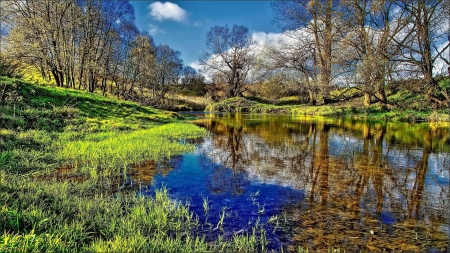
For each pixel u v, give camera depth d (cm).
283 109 3772
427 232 387
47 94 1495
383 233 384
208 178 642
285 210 461
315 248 347
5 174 570
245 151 976
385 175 662
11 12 2020
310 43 3130
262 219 428
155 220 403
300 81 3681
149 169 710
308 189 566
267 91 4894
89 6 2514
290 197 521
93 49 2702
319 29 3038
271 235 378
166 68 5147
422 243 357
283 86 4572
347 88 2941
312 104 3562
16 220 340
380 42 2127
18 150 758
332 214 446
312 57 3253
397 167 735
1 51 1983
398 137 1262
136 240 337
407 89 2230
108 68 3198
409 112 2095
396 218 430
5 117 1012
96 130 1236
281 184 601
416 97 2289
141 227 390
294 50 3278
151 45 4403
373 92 2378
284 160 832
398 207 473
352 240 365
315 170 714
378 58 2103
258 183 609
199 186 584
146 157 838
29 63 2189
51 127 1120
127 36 3309
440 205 481
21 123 1023
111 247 315
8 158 680
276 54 3422
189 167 741
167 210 445
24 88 1398
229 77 5553
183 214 441
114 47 3186
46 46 2173
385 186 582
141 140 1059
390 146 1042
